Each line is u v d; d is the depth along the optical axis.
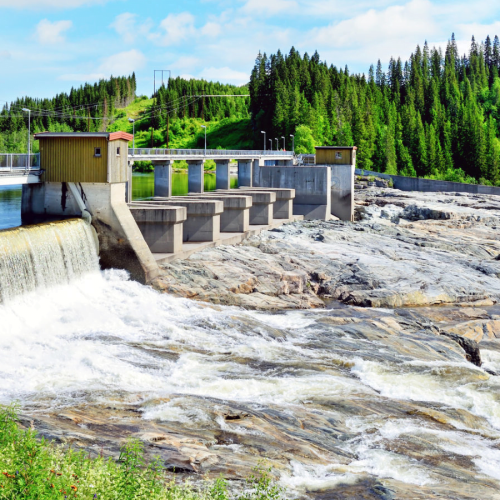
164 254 55.31
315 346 40.25
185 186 155.12
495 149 198.12
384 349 40.34
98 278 50.00
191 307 46.47
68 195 51.28
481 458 26.61
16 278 40.66
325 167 95.62
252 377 33.84
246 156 116.00
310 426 27.81
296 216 92.75
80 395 28.94
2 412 20.69
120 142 51.84
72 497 15.05
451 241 77.06
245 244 67.00
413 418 30.00
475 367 38.16
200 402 28.62
